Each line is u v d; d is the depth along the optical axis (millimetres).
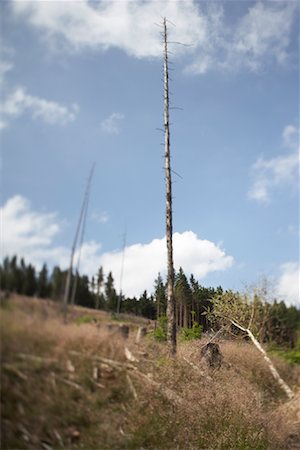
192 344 8227
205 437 6262
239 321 9961
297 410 8625
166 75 10414
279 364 10469
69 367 4035
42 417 3605
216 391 7219
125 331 5324
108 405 4531
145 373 5676
